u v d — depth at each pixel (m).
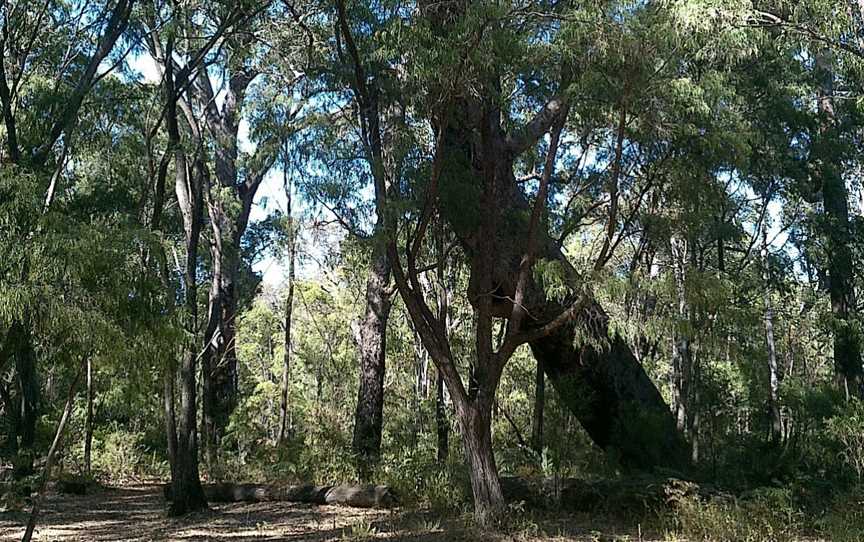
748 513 11.89
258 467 20.81
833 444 14.49
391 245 11.62
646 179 11.91
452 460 16.38
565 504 13.50
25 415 19.70
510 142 13.02
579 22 9.86
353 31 11.55
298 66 15.00
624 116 10.49
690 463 15.26
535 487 13.64
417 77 10.53
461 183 12.12
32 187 8.05
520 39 10.25
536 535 11.45
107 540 12.17
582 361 15.25
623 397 15.64
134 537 12.47
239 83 23.80
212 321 17.48
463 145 12.80
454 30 10.11
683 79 10.41
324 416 25.97
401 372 30.92
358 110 12.45
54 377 24.53
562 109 11.30
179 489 14.95
